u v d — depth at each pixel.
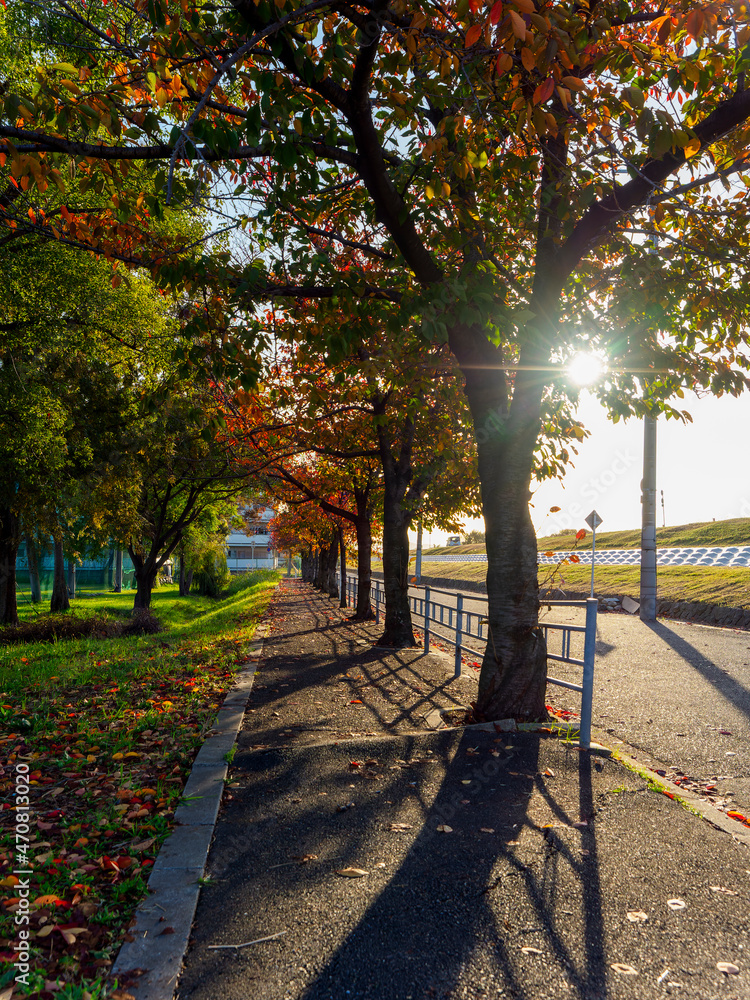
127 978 2.48
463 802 4.22
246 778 4.77
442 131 4.49
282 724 6.38
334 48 4.20
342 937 2.74
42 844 3.66
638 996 2.37
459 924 2.82
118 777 4.83
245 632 15.61
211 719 6.50
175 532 24.25
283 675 9.26
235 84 6.44
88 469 17.45
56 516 18.20
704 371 6.64
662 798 4.27
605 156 6.02
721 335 7.30
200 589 52.56
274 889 3.16
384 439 12.55
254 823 3.97
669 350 7.22
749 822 4.07
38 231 6.11
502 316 5.27
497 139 5.59
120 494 18.41
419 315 5.22
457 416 11.55
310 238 6.78
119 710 7.04
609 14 4.43
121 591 53.50
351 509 23.72
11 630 17.12
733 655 11.01
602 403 8.81
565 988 2.41
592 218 5.86
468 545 82.56
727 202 6.88
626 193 5.67
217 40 4.70
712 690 8.35
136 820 4.05
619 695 8.17
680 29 4.51
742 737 6.22
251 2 4.25
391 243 7.21
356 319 5.86
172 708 7.12
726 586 17.97
